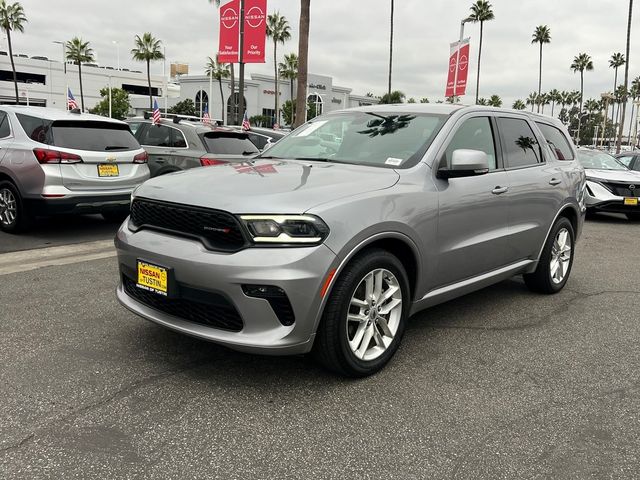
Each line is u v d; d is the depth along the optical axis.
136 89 103.62
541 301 5.21
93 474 2.38
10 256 6.29
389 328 3.49
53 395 3.05
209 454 2.55
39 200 7.00
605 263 7.09
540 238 5.00
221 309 3.04
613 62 84.00
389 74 41.41
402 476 2.44
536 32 68.19
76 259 6.21
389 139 4.06
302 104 16.86
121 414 2.88
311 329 3.00
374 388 3.27
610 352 3.97
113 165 7.48
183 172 3.79
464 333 4.27
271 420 2.87
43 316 4.30
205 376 3.34
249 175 3.49
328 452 2.60
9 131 7.39
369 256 3.21
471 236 4.06
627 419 3.00
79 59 76.75
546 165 5.14
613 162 12.43
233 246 2.97
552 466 2.55
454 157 3.69
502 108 4.83
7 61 84.94
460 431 2.83
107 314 4.38
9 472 2.37
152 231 3.33
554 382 3.44
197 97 86.38
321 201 3.06
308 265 2.90
